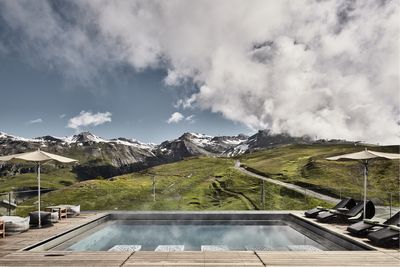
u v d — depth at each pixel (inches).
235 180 2704.2
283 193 1968.5
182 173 3511.3
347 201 613.6
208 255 337.1
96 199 1363.2
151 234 603.5
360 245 398.6
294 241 551.5
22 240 424.8
